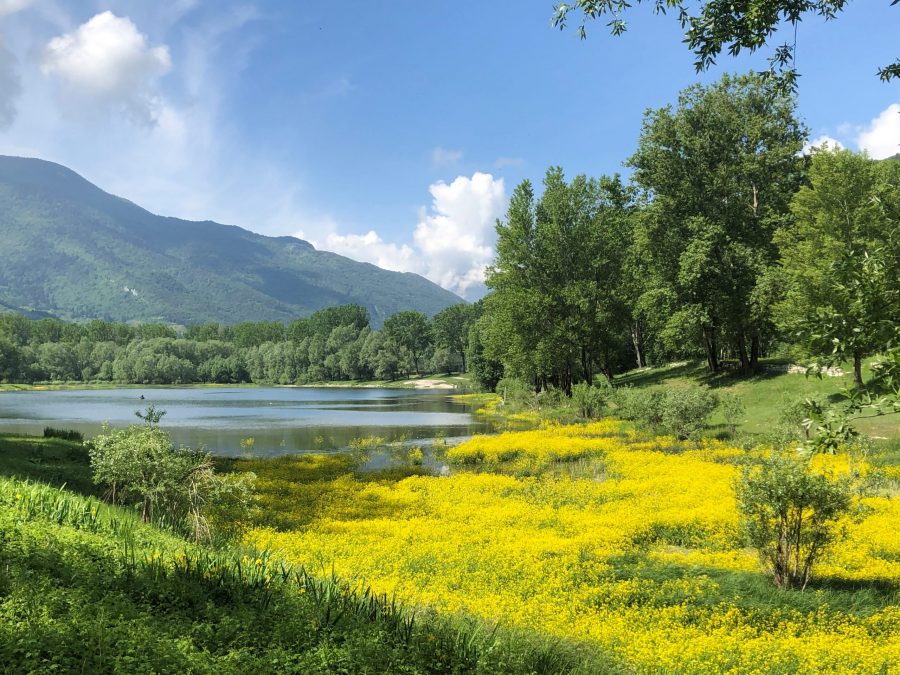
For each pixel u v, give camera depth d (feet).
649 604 40.40
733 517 61.05
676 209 168.86
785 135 164.96
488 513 71.05
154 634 20.59
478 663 24.26
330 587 29.04
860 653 30.83
